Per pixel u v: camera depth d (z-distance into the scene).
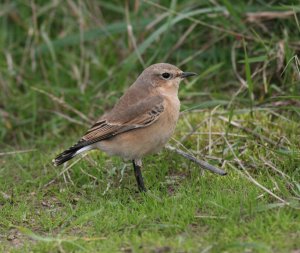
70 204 11.44
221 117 13.73
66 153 11.61
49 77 16.86
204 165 11.73
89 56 17.17
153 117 11.52
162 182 12.03
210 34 16.16
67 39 16.94
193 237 9.53
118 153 11.80
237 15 15.12
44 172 13.26
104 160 13.16
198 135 13.35
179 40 16.02
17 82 16.80
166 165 12.52
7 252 9.70
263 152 12.45
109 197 11.70
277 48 14.27
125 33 17.22
